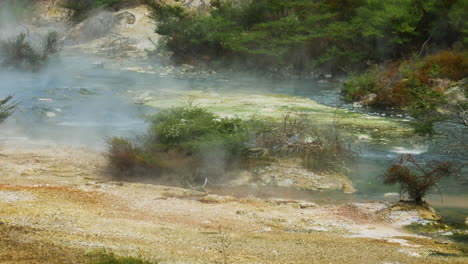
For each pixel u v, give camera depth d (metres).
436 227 11.96
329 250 9.84
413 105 28.98
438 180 15.56
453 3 38.72
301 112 25.69
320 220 12.30
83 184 14.49
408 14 39.75
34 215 10.91
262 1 50.75
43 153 17.92
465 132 22.66
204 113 18.92
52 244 8.93
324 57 42.12
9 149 18.33
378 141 21.00
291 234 11.03
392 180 14.36
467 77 31.62
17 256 8.21
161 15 55.38
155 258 8.55
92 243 9.17
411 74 32.09
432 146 20.34
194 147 16.61
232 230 11.09
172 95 31.45
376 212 12.99
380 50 41.12
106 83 36.38
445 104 27.88
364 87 31.78
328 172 16.73
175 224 11.30
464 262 9.40
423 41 40.50
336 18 46.62
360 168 17.52
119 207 12.40
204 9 59.66
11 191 12.98
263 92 34.03
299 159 17.33
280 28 45.50
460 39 37.88
